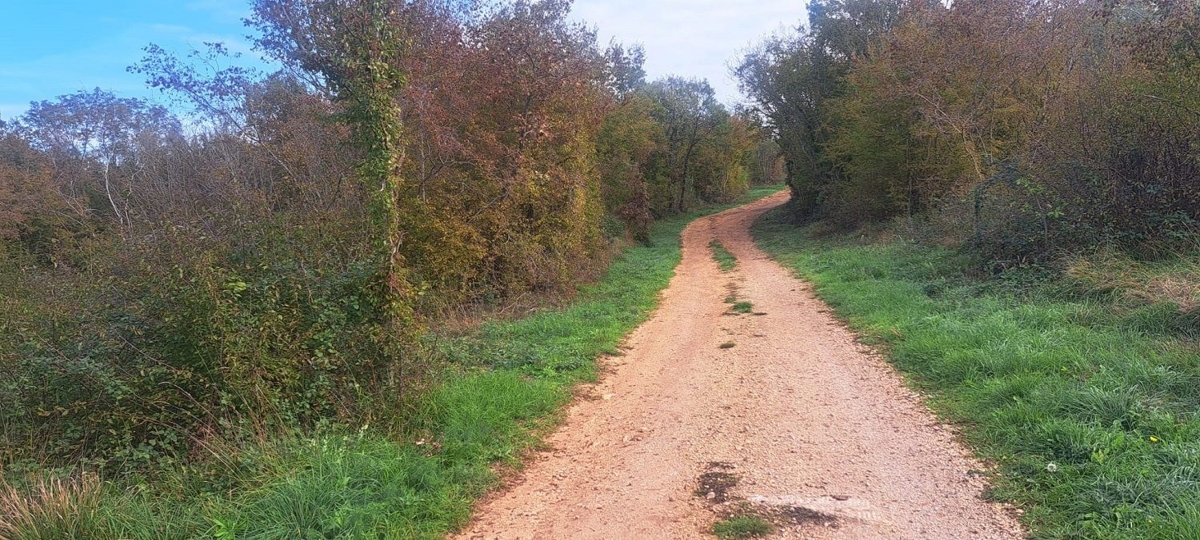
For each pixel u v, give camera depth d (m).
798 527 3.96
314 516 3.99
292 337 5.81
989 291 10.11
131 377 5.09
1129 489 3.80
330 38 8.66
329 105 12.52
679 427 6.06
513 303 14.16
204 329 5.17
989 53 17.80
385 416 5.75
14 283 7.20
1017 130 17.39
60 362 4.95
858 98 24.97
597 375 8.26
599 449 5.66
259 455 4.68
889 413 5.98
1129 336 6.71
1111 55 13.08
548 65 15.16
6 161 28.67
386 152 6.29
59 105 29.02
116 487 4.45
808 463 4.96
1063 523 3.71
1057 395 5.31
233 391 5.18
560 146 16.78
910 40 20.08
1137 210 9.89
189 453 4.93
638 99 36.38
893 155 22.67
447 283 13.56
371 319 6.16
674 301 14.53
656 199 49.88
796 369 7.80
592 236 20.59
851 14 31.64
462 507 4.44
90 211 23.05
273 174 15.27
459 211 14.07
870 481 4.56
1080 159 10.75
